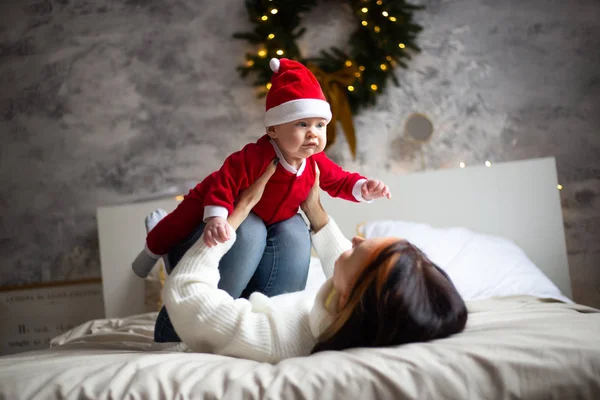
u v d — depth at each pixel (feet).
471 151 11.76
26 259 11.91
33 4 12.05
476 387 2.89
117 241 10.88
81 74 11.95
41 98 11.98
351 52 11.41
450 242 9.12
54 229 11.89
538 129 11.72
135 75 11.91
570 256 11.56
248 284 5.15
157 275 10.04
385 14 11.26
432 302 3.39
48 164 11.94
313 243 5.09
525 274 8.56
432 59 11.82
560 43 11.75
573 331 3.25
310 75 4.76
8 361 4.06
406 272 3.36
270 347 3.68
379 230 9.52
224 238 4.21
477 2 11.82
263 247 4.87
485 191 10.68
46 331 11.72
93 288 11.76
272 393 2.94
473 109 11.78
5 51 12.05
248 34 11.60
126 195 11.81
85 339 5.83
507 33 11.80
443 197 10.71
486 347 3.09
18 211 11.95
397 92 11.81
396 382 2.90
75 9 12.00
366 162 11.72
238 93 11.82
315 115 4.49
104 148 11.89
